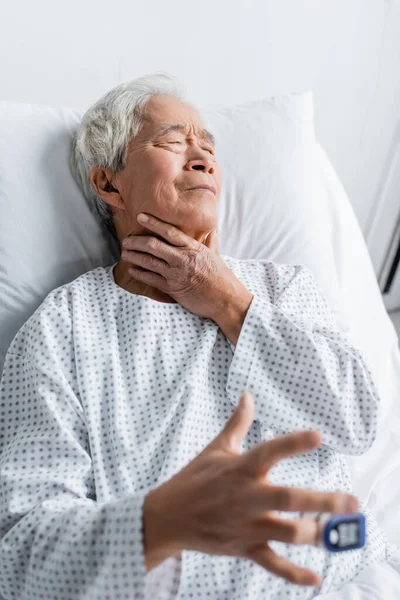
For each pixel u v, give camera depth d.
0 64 1.33
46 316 0.97
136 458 0.89
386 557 0.98
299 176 1.39
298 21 1.67
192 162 1.04
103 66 1.45
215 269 1.01
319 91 1.82
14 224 1.11
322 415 0.98
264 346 0.99
